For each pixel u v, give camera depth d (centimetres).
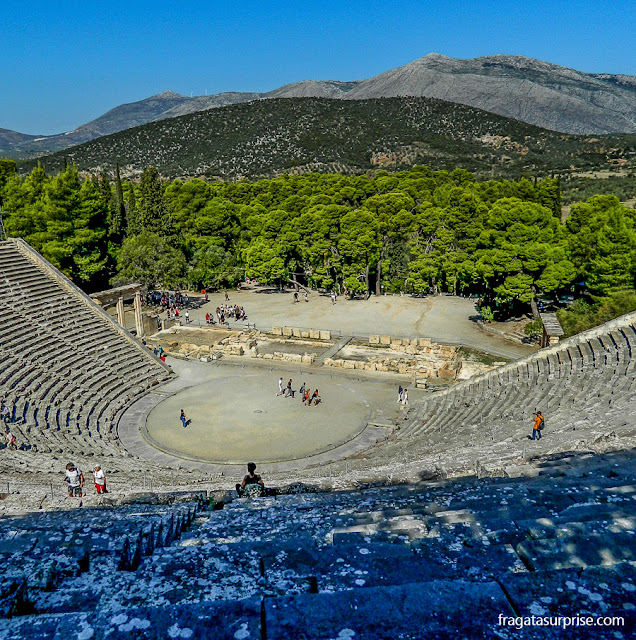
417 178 9694
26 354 3809
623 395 2244
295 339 5503
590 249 5475
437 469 1616
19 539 571
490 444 2142
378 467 2097
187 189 8450
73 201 6556
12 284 4512
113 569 502
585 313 4653
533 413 2569
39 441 2853
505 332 5447
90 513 1030
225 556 478
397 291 7550
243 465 3005
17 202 6619
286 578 434
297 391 4191
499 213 5553
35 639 334
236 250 8300
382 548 487
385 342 5297
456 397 3509
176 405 3931
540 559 450
